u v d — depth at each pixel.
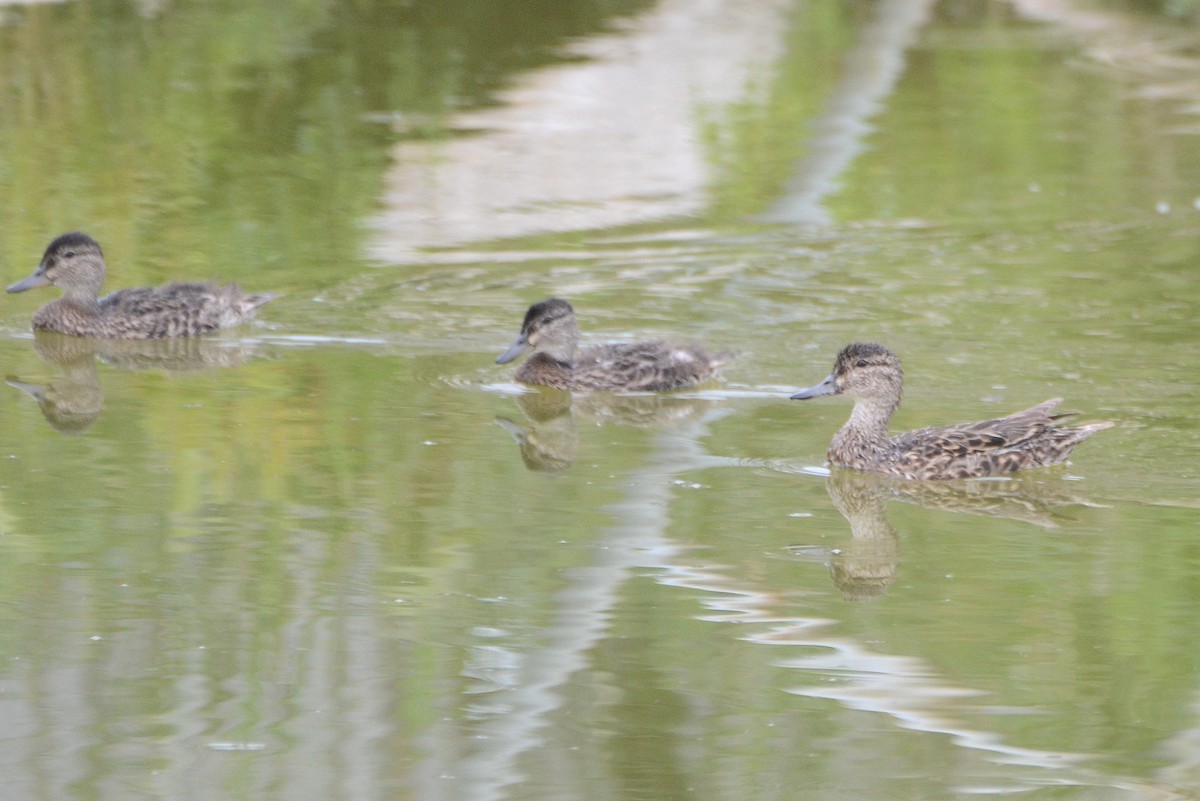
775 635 11.35
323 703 10.41
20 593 11.91
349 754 9.78
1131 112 29.86
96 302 19.61
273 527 13.23
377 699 10.46
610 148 27.20
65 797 9.30
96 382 17.44
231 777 9.52
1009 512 13.86
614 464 14.98
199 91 30.03
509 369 17.95
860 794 9.37
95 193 24.48
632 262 21.45
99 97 29.58
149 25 34.41
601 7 37.22
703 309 19.59
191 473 14.50
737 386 17.33
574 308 19.69
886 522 13.59
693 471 14.84
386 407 16.56
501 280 20.75
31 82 30.38
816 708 10.34
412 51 33.19
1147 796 9.34
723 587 12.14
